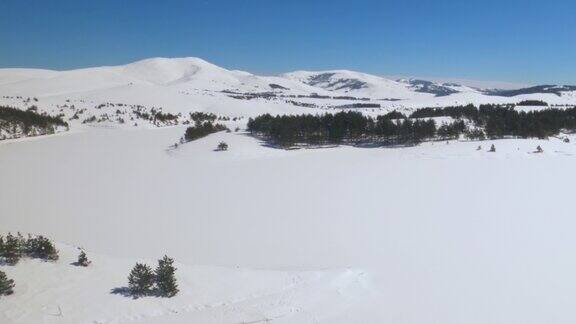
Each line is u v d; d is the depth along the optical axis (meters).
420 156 66.69
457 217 34.38
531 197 39.97
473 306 19.36
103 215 36.25
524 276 22.75
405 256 26.08
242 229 32.38
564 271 23.30
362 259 25.69
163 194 44.66
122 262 21.83
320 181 50.75
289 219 34.97
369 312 18.48
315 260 25.69
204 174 56.84
